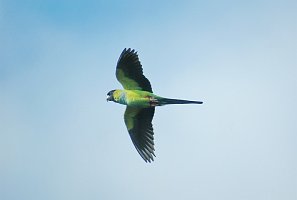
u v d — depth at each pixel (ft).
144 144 90.79
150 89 89.40
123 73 89.25
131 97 88.17
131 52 89.51
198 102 86.84
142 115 90.68
